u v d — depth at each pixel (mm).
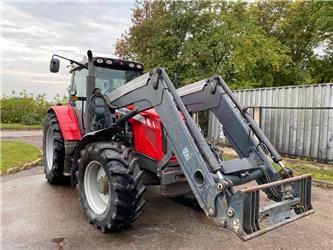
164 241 3057
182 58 14016
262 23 19672
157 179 3562
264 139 3162
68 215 3719
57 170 4945
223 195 2355
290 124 8305
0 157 7039
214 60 15094
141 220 3623
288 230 3428
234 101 3438
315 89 7676
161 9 14812
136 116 3658
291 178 2656
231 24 15047
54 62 4281
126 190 2996
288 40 19172
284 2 19047
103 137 3645
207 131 10852
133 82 3430
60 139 4914
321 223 3672
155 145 3418
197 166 2549
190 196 4047
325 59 18375
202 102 3713
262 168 3057
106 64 4543
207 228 3408
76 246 2896
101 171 3500
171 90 2918
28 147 8797
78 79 4922
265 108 8953
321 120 7535
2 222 3453
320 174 6258
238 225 2193
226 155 8305
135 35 14977
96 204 3502
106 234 3184
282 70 17953
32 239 3025
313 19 16984
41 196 4492
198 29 14820
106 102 3797
